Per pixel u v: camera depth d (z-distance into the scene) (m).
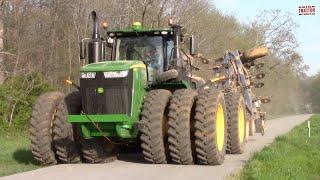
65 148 11.20
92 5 29.88
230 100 13.93
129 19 29.48
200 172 9.95
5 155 13.23
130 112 10.74
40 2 28.27
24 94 20.89
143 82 11.39
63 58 29.42
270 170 9.99
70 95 11.52
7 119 20.70
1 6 24.30
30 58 26.47
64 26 29.78
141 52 12.52
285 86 50.81
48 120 11.19
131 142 11.80
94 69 10.81
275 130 22.86
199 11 34.22
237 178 9.21
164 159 11.04
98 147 11.39
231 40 43.25
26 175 9.63
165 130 11.18
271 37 50.06
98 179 9.13
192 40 12.57
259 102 19.30
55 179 9.13
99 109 10.77
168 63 12.41
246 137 15.85
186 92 11.23
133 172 9.95
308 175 10.26
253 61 18.91
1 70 22.23
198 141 10.97
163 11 30.52
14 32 25.64
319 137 18.47
